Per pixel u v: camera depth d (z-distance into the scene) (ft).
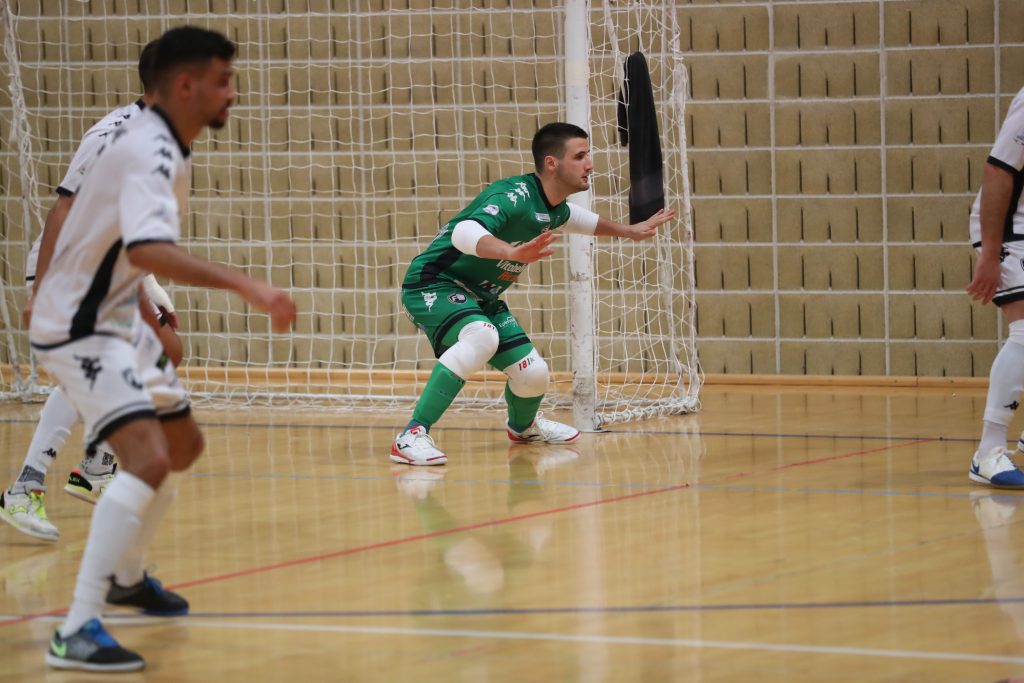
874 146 79.77
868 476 45.27
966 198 78.89
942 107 78.74
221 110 24.67
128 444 24.21
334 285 86.48
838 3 79.51
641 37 80.74
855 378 79.61
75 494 41.37
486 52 83.20
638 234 53.72
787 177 80.84
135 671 23.94
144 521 26.63
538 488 44.06
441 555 33.55
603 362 83.05
